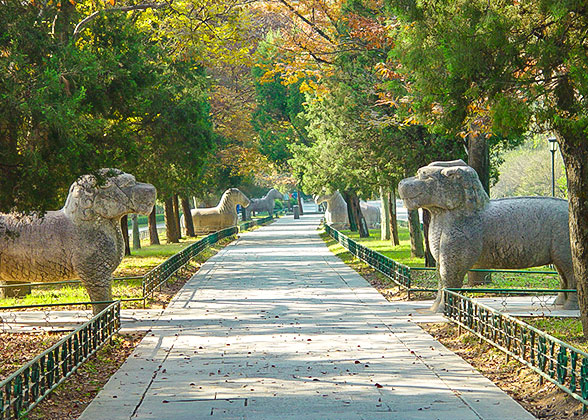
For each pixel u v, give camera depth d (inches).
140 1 934.4
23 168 473.4
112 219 644.1
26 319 647.8
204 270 1139.3
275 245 1749.5
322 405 365.4
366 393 387.5
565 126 393.7
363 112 941.8
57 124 452.8
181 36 950.4
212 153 1604.3
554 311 631.2
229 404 370.0
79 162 496.7
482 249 651.5
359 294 815.1
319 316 658.8
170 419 345.4
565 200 669.3
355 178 1216.8
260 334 571.2
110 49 751.1
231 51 1007.6
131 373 441.7
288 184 4089.6
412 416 344.8
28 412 346.3
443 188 643.5
